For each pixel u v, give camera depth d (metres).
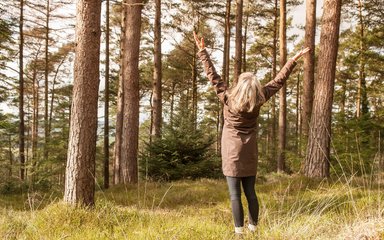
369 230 3.12
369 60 21.25
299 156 13.16
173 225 4.38
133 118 12.55
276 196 7.06
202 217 5.74
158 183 11.52
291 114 46.66
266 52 30.80
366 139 12.05
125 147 12.51
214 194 8.96
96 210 5.49
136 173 12.54
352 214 4.79
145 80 28.97
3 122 11.96
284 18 18.77
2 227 4.59
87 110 5.84
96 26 5.92
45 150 15.55
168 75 32.34
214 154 13.88
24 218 5.24
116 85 26.33
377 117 14.87
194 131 13.73
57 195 10.03
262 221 3.95
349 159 10.76
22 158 18.39
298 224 3.65
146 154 13.98
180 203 8.45
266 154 24.95
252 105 3.44
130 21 12.53
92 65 5.89
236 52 17.09
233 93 3.51
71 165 5.74
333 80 9.71
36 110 34.22
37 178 14.14
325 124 9.56
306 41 15.59
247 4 25.20
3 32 12.45
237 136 3.60
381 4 19.97
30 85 32.50
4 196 10.31
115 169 17.70
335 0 9.62
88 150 5.81
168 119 13.98
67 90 31.81
